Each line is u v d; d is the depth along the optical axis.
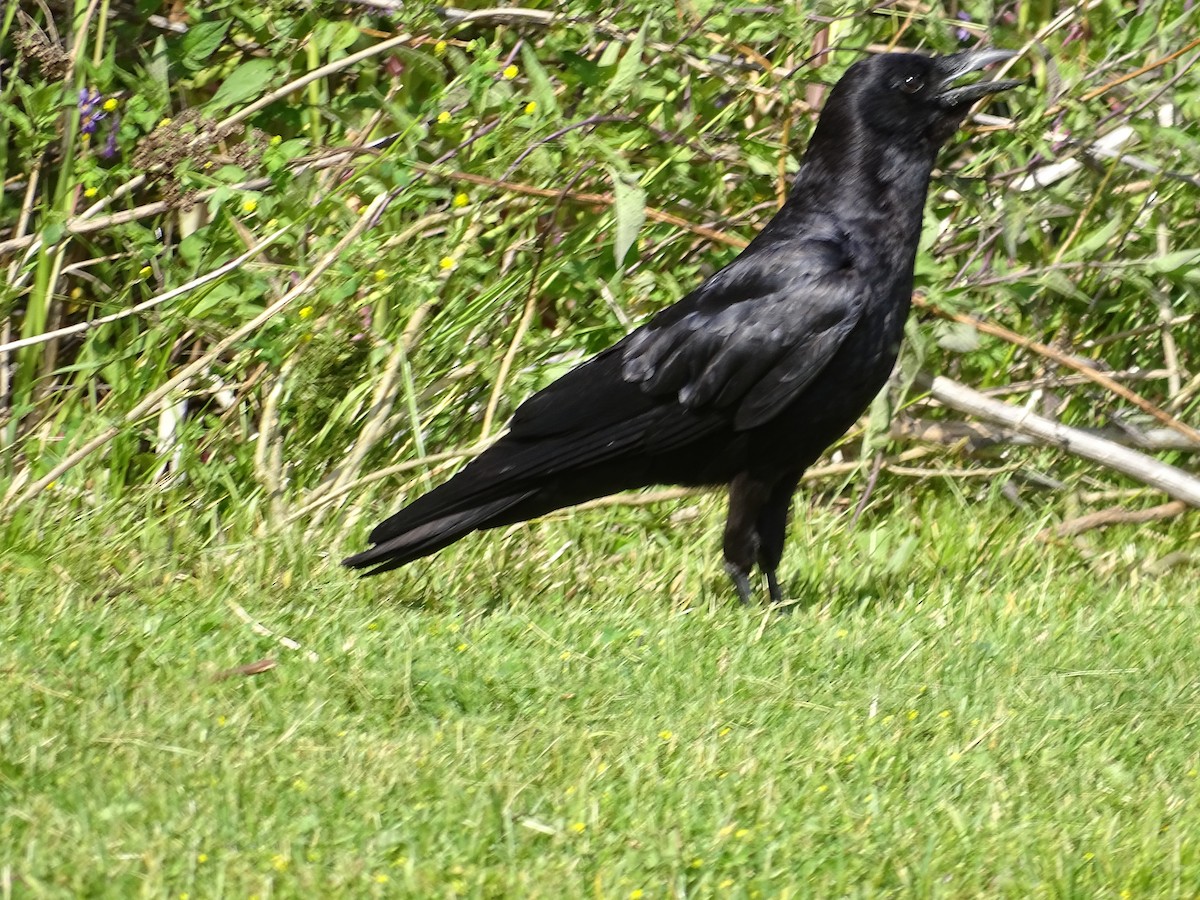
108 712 7.00
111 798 6.19
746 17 11.46
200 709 7.13
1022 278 11.53
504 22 11.95
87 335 10.94
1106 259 12.35
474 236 11.06
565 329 11.60
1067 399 12.68
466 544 10.60
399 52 11.18
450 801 6.39
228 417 10.77
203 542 9.93
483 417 11.39
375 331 11.13
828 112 9.93
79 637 7.82
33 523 9.45
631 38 11.36
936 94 9.75
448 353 11.12
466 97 10.91
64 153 10.92
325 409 10.91
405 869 5.85
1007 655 9.03
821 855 6.32
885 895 6.10
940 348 11.91
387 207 10.61
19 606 8.23
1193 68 11.84
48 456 10.11
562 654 8.23
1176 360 12.91
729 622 9.22
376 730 7.22
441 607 9.53
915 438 12.02
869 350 9.70
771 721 7.73
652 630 8.91
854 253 9.70
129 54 11.88
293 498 10.79
